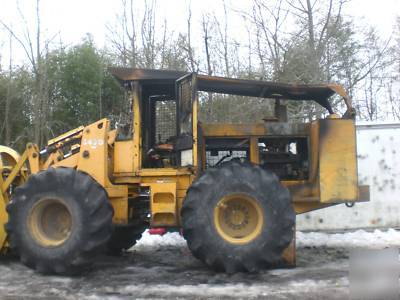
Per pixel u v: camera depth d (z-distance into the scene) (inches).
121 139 297.6
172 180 291.0
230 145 311.6
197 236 270.4
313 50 652.1
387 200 449.4
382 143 450.6
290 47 660.7
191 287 250.1
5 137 829.2
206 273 284.0
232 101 611.2
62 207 284.5
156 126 317.4
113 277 276.5
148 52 741.9
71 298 233.3
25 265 284.8
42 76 746.2
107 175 292.2
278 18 678.5
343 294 233.3
